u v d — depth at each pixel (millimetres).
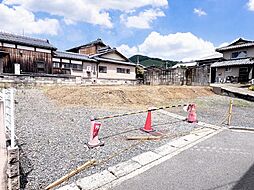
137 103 12211
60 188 3508
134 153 5148
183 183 3785
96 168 4281
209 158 4953
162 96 14594
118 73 30547
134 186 3662
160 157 4973
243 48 28766
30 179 3691
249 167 4484
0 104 3535
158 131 7047
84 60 25625
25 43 19406
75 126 6969
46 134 6016
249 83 24562
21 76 17156
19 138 5559
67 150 5016
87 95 12211
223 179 3951
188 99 15266
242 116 10375
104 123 7652
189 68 25984
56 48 21734
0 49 18203
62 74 23344
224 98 16828
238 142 6207
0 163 3254
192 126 8008
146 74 31578
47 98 12508
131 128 7246
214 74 31359
